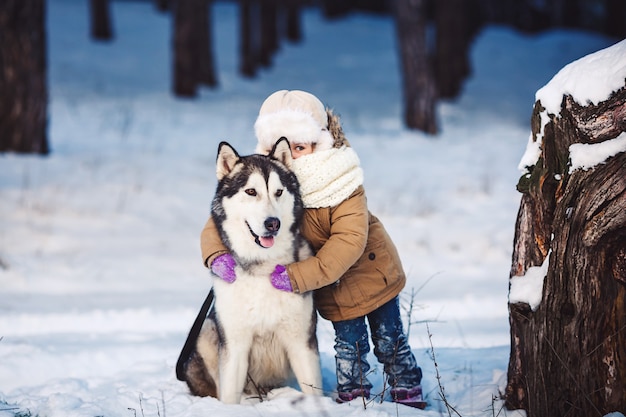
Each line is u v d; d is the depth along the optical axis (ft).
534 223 11.64
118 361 16.63
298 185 13.11
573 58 94.53
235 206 12.75
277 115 13.44
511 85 82.58
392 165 46.88
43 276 25.90
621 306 10.42
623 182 9.91
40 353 16.56
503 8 120.06
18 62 40.70
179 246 30.63
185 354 13.70
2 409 12.81
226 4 127.03
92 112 57.57
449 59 75.15
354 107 68.85
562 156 11.12
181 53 67.67
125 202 35.53
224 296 12.75
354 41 102.42
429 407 13.15
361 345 13.17
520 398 11.97
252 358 13.51
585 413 10.63
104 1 89.66
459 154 51.13
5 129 41.06
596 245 10.36
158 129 53.52
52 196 34.86
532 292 11.34
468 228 33.35
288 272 12.40
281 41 99.35
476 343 17.42
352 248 12.46
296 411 12.00
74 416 12.32
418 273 26.61
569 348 10.80
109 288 25.16
